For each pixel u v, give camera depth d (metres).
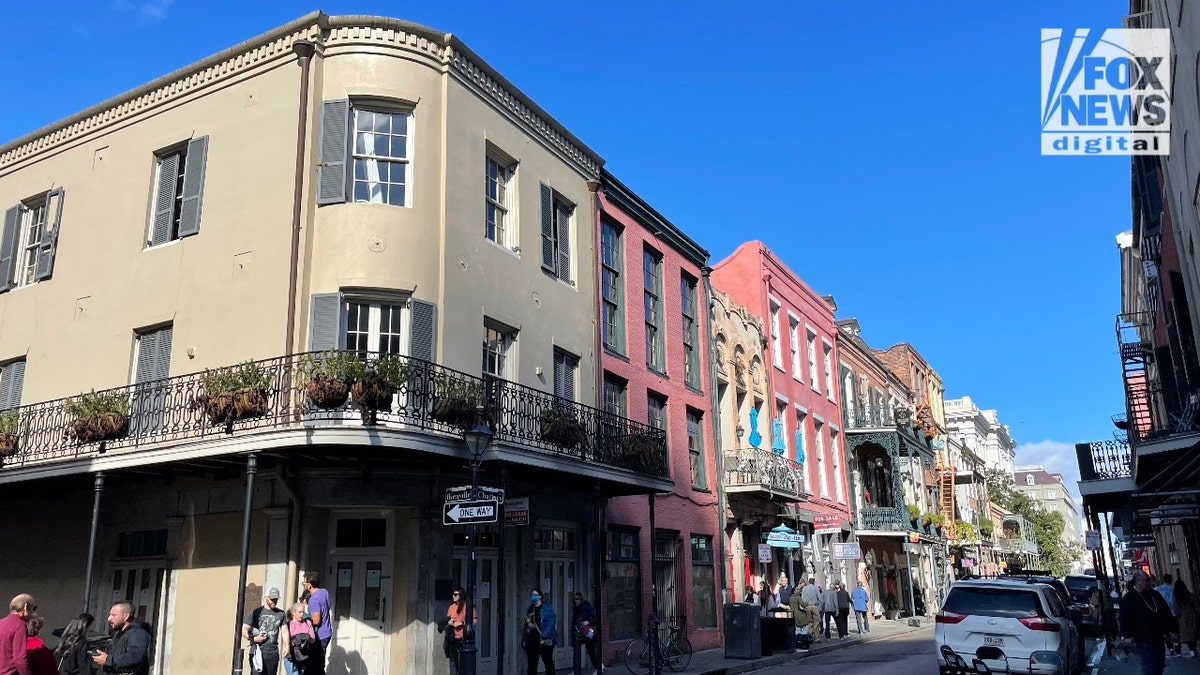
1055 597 13.30
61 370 15.67
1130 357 21.47
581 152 18.94
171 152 15.70
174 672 13.27
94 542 12.73
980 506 60.88
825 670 16.58
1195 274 13.76
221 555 13.45
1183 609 16.83
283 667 12.16
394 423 12.17
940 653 12.37
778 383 28.14
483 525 14.81
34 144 17.69
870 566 34.62
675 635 18.31
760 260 28.09
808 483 29.44
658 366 21.36
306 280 13.41
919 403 48.59
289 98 14.29
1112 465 19.75
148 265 15.08
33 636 7.66
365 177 14.08
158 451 12.44
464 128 15.14
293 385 12.45
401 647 12.86
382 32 14.49
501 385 14.24
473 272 14.77
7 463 14.80
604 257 19.73
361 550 13.41
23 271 17.23
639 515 19.20
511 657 14.70
